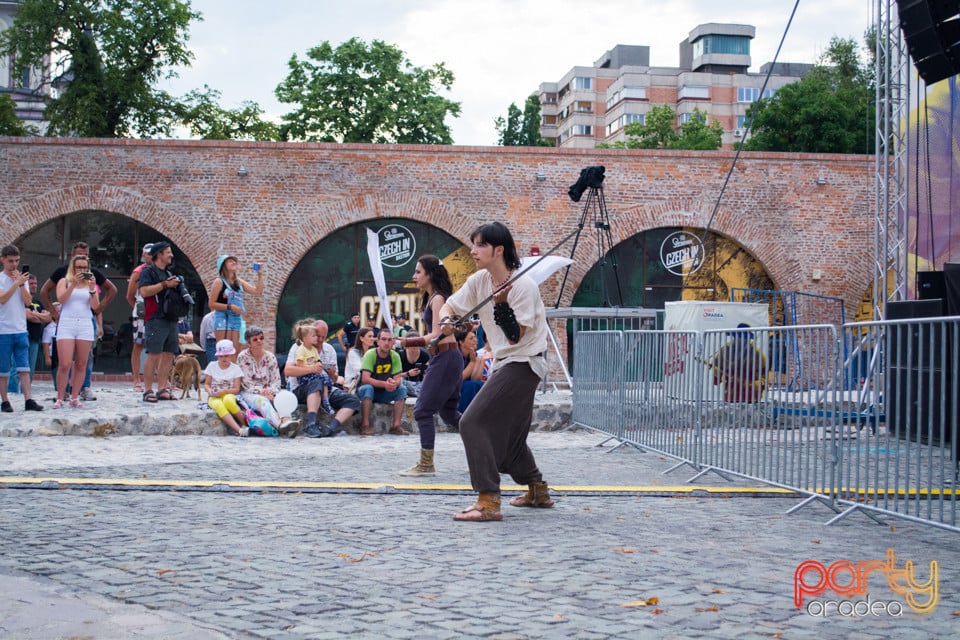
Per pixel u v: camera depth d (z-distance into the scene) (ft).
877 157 53.21
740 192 75.87
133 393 49.01
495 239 20.12
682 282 76.59
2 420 35.99
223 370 37.91
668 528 19.52
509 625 11.80
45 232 74.28
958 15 37.63
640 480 27.30
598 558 16.12
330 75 129.49
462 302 20.65
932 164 48.88
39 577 14.28
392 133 131.03
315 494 23.44
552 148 74.79
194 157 73.10
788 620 12.35
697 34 348.59
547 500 21.81
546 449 35.53
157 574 14.56
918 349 18.76
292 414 39.04
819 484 22.07
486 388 20.20
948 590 14.38
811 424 22.26
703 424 27.63
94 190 72.64
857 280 76.54
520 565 15.43
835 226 76.48
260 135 129.49
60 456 30.22
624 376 34.04
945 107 47.62
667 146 185.47
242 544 17.01
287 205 73.56
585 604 12.91
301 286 74.95
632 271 76.23
